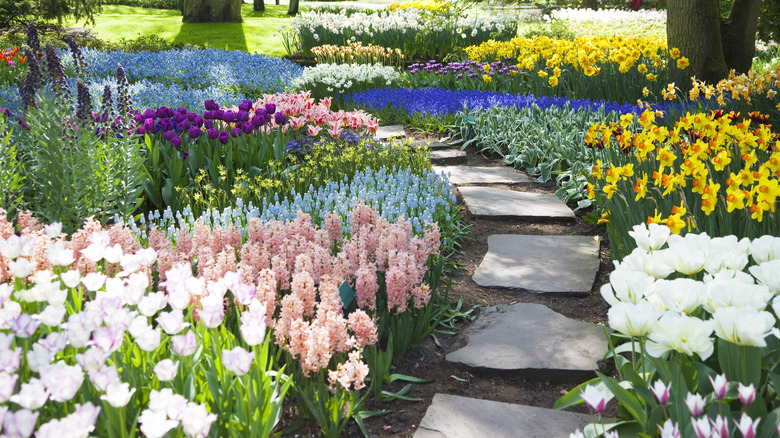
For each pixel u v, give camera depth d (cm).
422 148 720
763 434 194
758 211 324
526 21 2512
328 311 276
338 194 486
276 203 460
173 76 1173
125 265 260
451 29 1644
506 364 330
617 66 1032
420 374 331
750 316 190
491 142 791
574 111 820
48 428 164
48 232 314
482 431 276
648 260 242
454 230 525
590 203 576
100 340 198
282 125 677
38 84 495
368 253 388
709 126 444
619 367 262
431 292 392
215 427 215
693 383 229
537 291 424
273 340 314
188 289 246
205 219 454
